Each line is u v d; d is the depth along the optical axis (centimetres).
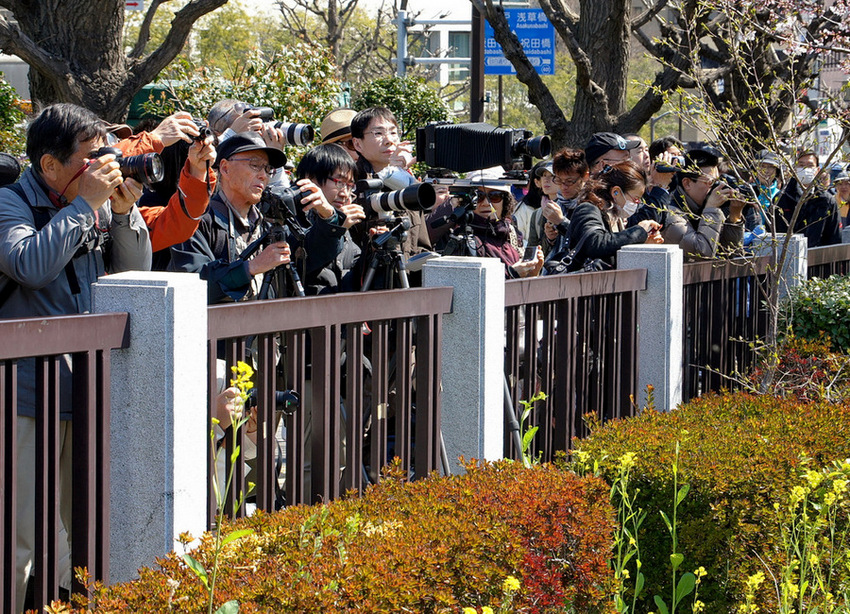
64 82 1700
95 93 1730
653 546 672
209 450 548
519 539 500
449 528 491
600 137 1065
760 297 1180
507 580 445
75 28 1708
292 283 725
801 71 1611
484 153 952
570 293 838
